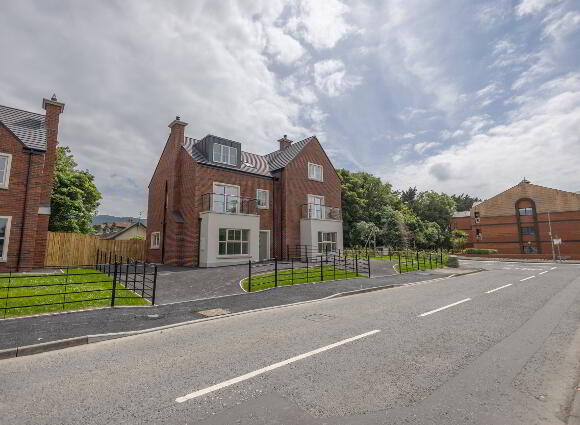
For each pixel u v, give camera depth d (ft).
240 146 72.59
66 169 84.12
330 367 15.02
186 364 15.56
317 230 76.23
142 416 10.85
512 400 12.00
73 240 63.67
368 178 145.28
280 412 11.06
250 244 65.72
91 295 31.14
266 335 20.39
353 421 10.48
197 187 63.26
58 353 17.44
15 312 24.66
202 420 10.57
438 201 186.39
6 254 45.16
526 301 32.22
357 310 27.86
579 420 10.43
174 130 71.82
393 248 119.24
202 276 46.68
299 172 78.95
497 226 153.99
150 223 79.61
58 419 10.71
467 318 24.73
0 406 11.62
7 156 46.65
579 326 22.50
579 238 132.77
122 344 18.95
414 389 12.82
